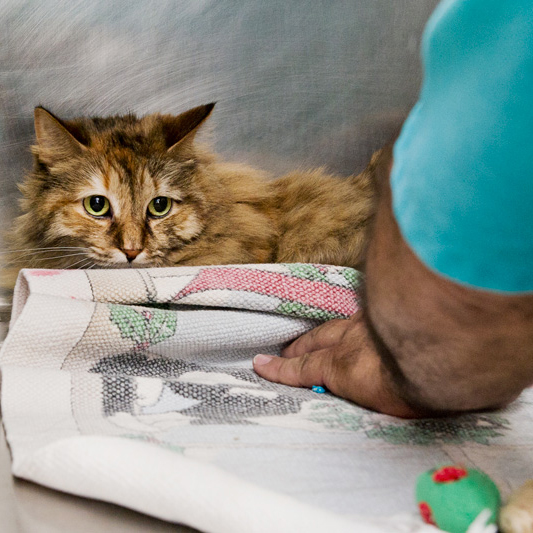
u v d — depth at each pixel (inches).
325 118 58.8
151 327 34.9
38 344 32.2
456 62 14.4
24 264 53.0
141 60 54.6
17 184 52.9
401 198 16.1
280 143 58.7
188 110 54.9
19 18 50.9
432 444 26.1
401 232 16.6
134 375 34.6
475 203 14.2
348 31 57.4
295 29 56.6
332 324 37.6
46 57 52.4
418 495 20.2
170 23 54.3
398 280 17.3
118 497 20.3
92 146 50.7
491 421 29.4
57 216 50.9
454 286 15.9
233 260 56.1
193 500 19.0
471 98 13.9
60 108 53.9
